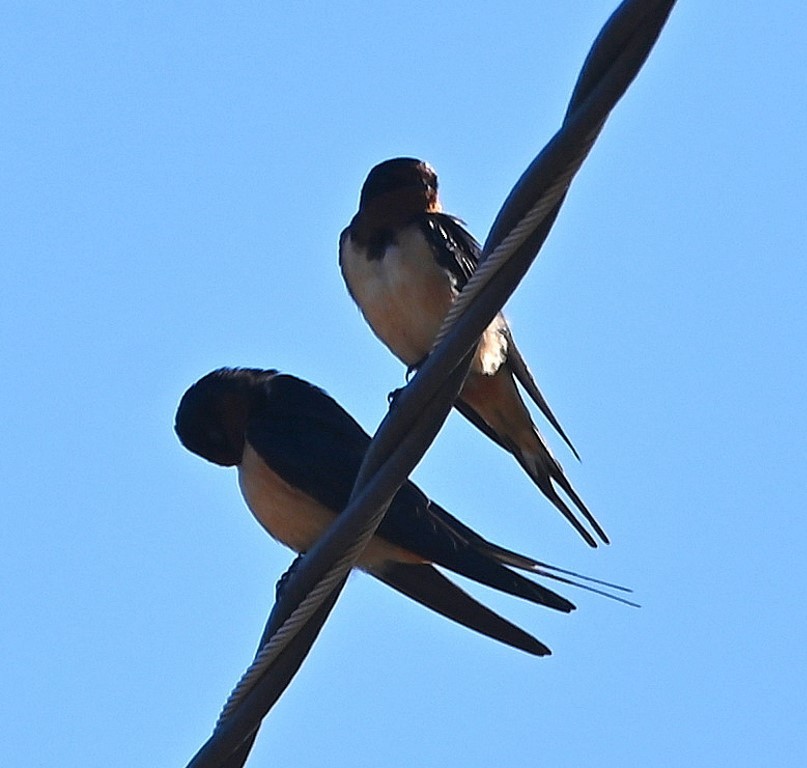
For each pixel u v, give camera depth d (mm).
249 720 8312
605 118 7223
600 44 7125
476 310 7766
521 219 7574
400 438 8016
